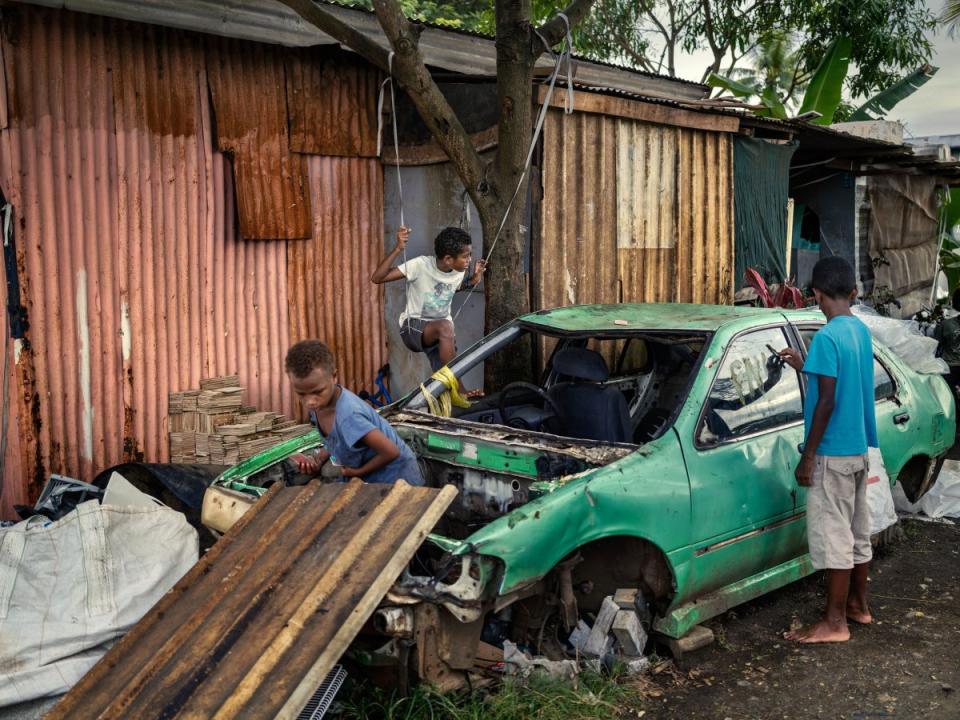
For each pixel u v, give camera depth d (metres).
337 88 7.14
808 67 16.66
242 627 3.10
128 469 5.23
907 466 5.64
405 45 5.54
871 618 4.54
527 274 6.58
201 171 6.48
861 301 11.72
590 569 4.04
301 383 3.58
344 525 3.37
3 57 5.44
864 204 11.77
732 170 8.24
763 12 17.09
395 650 3.24
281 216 6.86
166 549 4.07
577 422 4.64
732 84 11.33
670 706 3.67
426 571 3.50
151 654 3.16
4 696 3.44
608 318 4.76
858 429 4.12
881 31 15.28
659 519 3.71
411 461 3.82
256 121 6.68
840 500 4.16
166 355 6.38
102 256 5.99
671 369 5.16
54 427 5.83
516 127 5.84
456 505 4.39
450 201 7.07
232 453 5.99
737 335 4.37
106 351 6.05
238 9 6.05
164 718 2.85
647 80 10.12
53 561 3.80
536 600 3.74
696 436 3.98
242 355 6.85
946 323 9.02
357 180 7.39
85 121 5.84
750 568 4.21
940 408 5.56
